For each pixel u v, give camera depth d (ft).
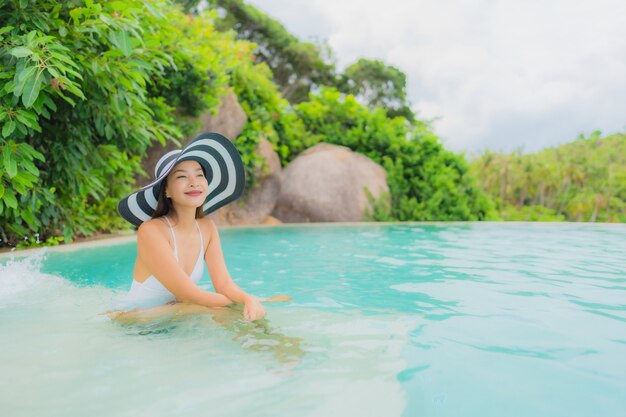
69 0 15.84
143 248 9.29
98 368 6.02
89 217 22.77
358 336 7.57
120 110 17.80
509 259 16.80
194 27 34.40
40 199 17.47
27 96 12.94
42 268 15.01
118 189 25.05
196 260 10.00
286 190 40.16
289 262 16.26
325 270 14.62
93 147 19.98
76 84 14.34
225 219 35.68
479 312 9.27
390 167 43.80
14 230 18.72
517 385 5.69
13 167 14.30
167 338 7.29
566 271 14.26
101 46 18.03
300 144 44.57
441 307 9.72
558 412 4.97
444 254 18.20
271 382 5.64
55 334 7.51
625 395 5.42
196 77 28.45
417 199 45.11
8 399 5.08
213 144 9.81
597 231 28.37
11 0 14.97
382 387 5.56
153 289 9.58
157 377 5.74
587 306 9.78
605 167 148.56
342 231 28.09
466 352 6.86
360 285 12.23
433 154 46.88
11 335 7.46
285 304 10.03
